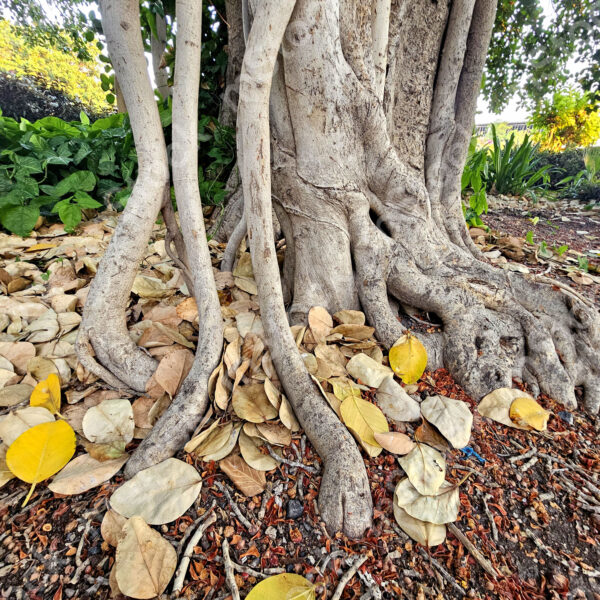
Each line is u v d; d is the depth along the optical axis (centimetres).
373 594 92
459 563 101
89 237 269
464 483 122
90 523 103
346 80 152
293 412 136
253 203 136
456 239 251
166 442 119
